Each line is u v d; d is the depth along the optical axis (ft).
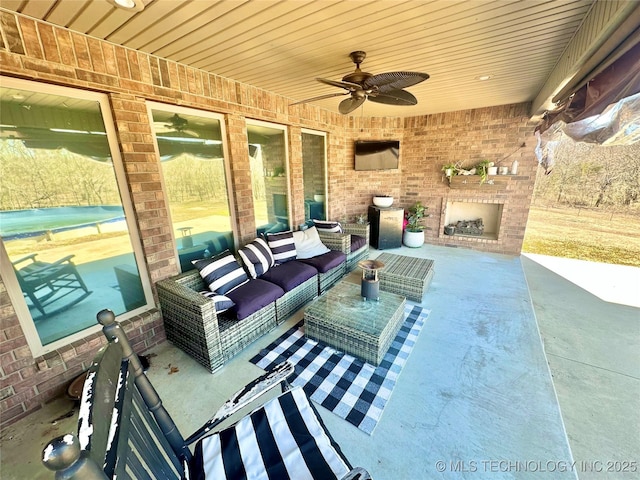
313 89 10.87
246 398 3.97
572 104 8.10
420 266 11.15
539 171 17.11
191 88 8.39
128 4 4.82
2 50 5.19
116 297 7.41
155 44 6.73
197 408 5.94
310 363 7.13
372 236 17.31
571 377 6.56
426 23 5.93
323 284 11.02
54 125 6.13
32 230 5.98
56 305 6.41
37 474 4.84
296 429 4.01
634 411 5.63
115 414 2.44
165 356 7.56
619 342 7.84
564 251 15.88
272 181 12.32
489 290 11.09
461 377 6.59
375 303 8.31
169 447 3.45
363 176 17.65
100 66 6.46
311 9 5.34
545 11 5.55
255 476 3.41
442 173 16.44
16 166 5.72
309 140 14.51
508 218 15.30
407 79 6.25
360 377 6.63
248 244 10.06
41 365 5.97
